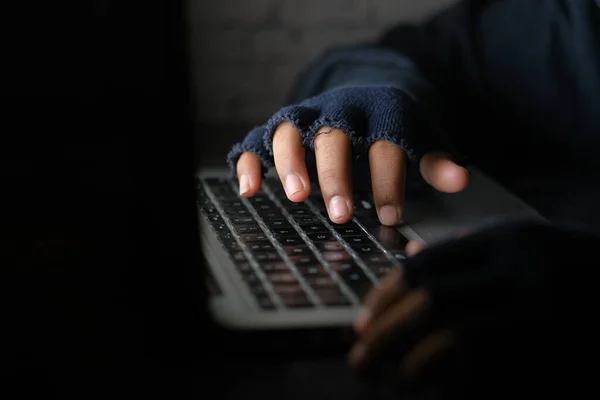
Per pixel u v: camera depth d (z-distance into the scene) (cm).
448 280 39
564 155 92
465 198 68
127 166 43
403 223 61
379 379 38
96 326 42
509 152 92
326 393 38
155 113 42
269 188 70
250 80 141
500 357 36
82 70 48
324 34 140
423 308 38
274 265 51
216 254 53
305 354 41
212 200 66
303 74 99
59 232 49
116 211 47
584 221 71
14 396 37
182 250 41
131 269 44
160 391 38
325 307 44
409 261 41
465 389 35
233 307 44
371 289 47
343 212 58
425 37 103
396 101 66
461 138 93
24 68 49
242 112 142
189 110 42
